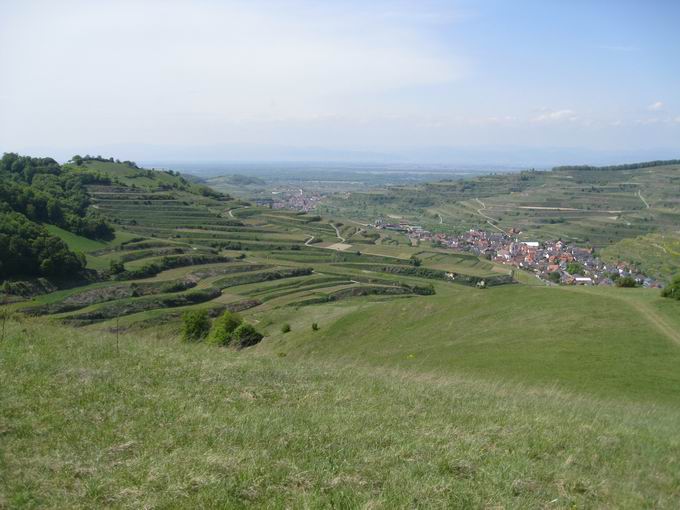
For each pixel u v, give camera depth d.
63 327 22.95
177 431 11.27
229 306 80.31
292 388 15.88
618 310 39.84
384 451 11.16
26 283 68.56
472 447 11.88
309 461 10.30
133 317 68.19
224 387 15.05
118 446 10.20
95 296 73.56
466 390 19.02
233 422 12.12
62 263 75.12
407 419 13.88
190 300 81.62
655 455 13.00
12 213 80.56
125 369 15.77
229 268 104.00
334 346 44.78
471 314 45.69
